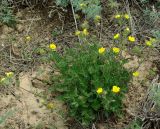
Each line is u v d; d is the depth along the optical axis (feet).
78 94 1.74
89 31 2.14
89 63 1.78
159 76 1.95
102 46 2.05
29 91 1.86
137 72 1.85
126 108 1.81
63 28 2.15
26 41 2.08
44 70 1.93
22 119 1.76
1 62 1.99
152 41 1.95
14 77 1.92
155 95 1.77
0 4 2.17
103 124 1.76
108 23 2.18
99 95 1.67
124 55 2.02
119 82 1.75
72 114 1.73
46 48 2.05
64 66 1.78
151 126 1.76
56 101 1.82
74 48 1.95
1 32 2.12
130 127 1.72
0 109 1.79
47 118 1.77
